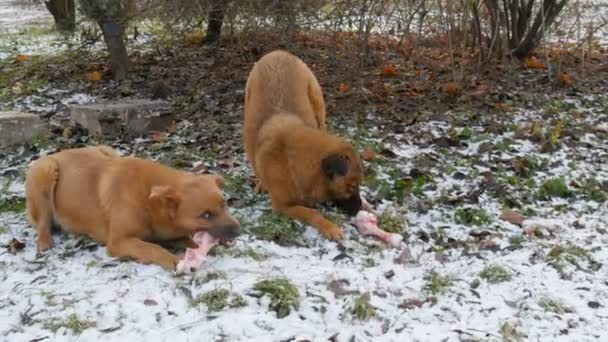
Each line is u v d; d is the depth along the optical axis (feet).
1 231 12.89
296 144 13.14
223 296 11.08
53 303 11.07
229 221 11.68
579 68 22.38
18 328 10.70
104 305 10.99
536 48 24.17
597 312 11.06
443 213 13.58
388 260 12.21
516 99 19.27
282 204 13.33
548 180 14.39
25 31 34.45
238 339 10.46
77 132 17.24
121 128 17.11
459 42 20.94
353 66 20.29
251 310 10.91
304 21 19.84
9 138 16.60
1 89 21.36
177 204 11.70
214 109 18.62
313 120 14.53
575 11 23.17
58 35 30.55
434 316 10.97
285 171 13.24
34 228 12.94
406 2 18.16
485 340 10.50
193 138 16.90
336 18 19.16
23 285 11.46
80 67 23.63
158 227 11.98
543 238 12.78
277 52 14.82
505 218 13.35
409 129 17.29
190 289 11.30
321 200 13.25
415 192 14.17
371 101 19.07
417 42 21.65
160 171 12.05
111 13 21.26
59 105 19.39
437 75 21.16
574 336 10.64
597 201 14.07
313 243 12.66
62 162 12.67
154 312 10.87
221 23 23.15
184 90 20.25
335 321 10.84
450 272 11.83
